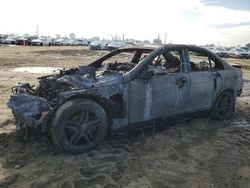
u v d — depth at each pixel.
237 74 6.17
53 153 4.23
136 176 3.70
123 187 3.45
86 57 24.12
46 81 5.07
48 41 49.09
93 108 4.19
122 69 5.25
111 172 3.78
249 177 3.80
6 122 5.44
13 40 46.34
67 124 4.06
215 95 5.74
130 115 4.59
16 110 4.14
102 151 4.36
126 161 4.08
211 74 5.60
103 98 4.30
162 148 4.56
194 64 5.54
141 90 4.61
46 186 3.46
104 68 5.67
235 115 6.58
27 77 11.31
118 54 5.91
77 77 4.72
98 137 4.31
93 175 3.70
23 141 4.59
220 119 6.01
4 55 22.47
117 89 4.40
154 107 4.79
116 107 4.40
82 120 4.15
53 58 21.77
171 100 4.98
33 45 47.06
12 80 10.40
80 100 4.16
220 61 5.95
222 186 3.58
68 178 3.62
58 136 4.00
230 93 6.09
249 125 5.87
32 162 4.01
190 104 5.31
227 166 4.07
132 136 5.00
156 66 5.07
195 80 5.29
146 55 5.16
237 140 5.04
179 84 5.04
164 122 5.12
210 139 5.04
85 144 4.23
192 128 5.54
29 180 3.59
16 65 16.02
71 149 4.11
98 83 4.35
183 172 3.86
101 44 38.03
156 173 3.79
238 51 35.19
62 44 54.22
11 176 3.65
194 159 4.24
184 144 4.77
